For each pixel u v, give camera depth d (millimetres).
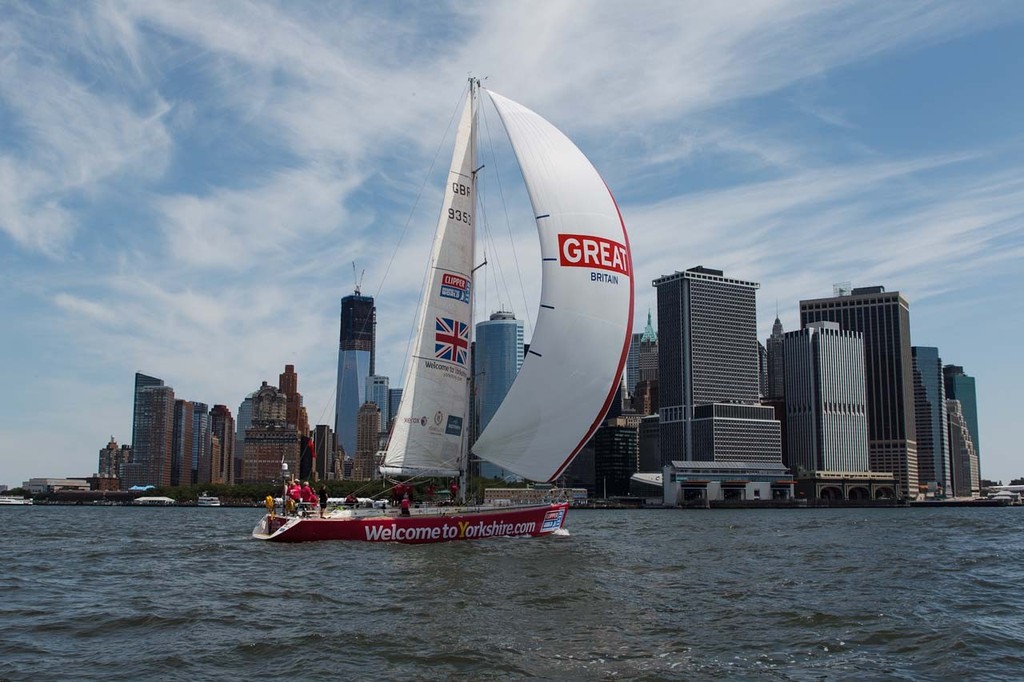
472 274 51375
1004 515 172125
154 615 26594
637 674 20109
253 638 23203
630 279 49906
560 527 53656
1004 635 24609
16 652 21969
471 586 32125
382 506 50156
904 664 21250
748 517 168375
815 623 26000
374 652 21703
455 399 50375
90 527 89000
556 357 47906
